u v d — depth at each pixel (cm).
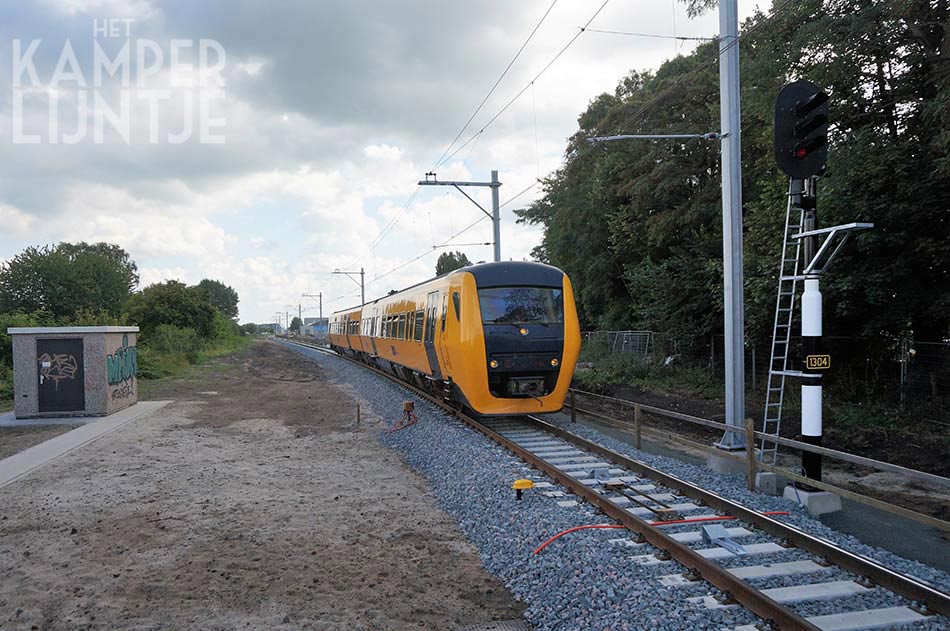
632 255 2725
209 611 477
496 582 537
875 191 1214
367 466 983
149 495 802
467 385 1175
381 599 498
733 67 934
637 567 513
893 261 1231
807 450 688
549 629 445
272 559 583
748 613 443
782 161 741
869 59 1232
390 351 2080
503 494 748
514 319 1175
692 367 2019
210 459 1026
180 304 4138
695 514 680
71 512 730
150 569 561
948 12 1081
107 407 1477
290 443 1175
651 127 2302
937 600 442
